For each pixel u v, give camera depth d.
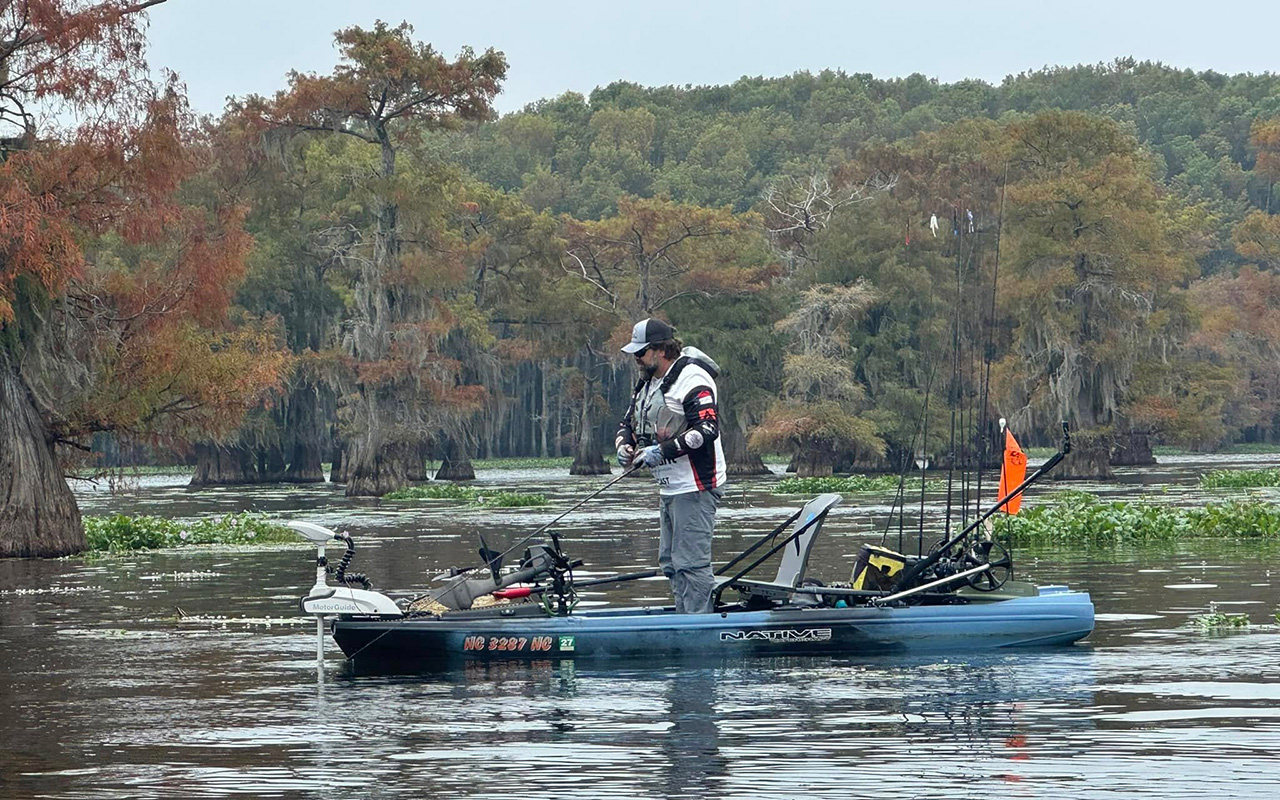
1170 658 17.25
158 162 42.47
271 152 102.94
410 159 137.62
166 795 11.22
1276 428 189.62
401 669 17.30
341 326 104.94
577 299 135.12
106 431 45.97
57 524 41.78
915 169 145.25
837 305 120.25
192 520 58.88
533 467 159.50
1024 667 16.73
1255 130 166.25
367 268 101.62
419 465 122.81
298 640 20.27
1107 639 18.97
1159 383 107.50
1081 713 13.91
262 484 118.94
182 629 21.81
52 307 43.50
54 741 13.33
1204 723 13.37
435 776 11.71
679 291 135.62
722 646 17.75
